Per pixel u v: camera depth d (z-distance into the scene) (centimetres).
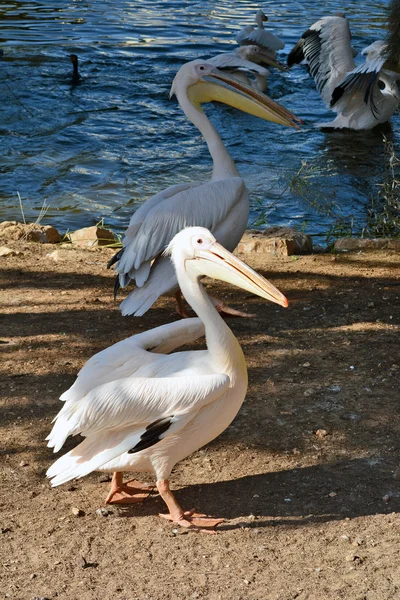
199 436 363
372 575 328
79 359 518
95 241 785
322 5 2181
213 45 1703
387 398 466
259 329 566
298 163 1132
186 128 1255
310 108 1406
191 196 560
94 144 1173
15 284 657
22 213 910
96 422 344
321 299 620
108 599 316
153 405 344
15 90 1380
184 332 388
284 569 334
